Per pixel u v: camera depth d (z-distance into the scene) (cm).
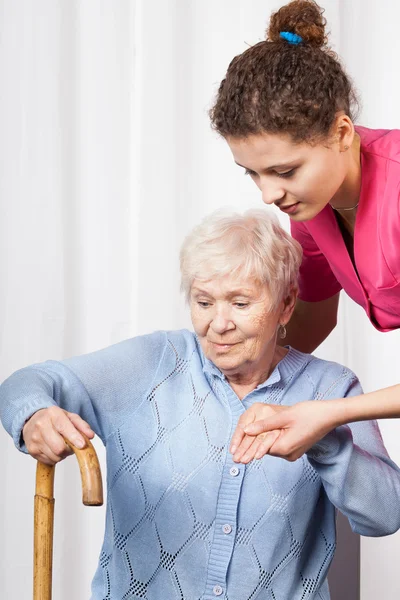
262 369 166
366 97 250
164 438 163
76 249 252
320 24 152
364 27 250
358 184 159
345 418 138
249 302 156
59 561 251
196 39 252
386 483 155
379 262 162
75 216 251
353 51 250
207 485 160
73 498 252
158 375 167
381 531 157
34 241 248
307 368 172
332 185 148
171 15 250
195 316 159
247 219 159
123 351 168
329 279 197
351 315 252
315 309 203
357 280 172
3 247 248
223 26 251
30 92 247
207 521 159
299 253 163
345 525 203
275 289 158
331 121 142
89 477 125
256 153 143
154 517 161
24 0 246
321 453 148
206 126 253
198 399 165
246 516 159
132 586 161
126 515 162
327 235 171
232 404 165
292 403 167
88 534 255
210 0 251
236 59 147
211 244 156
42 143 248
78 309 253
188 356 170
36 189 248
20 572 251
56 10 246
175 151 252
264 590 160
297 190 145
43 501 135
